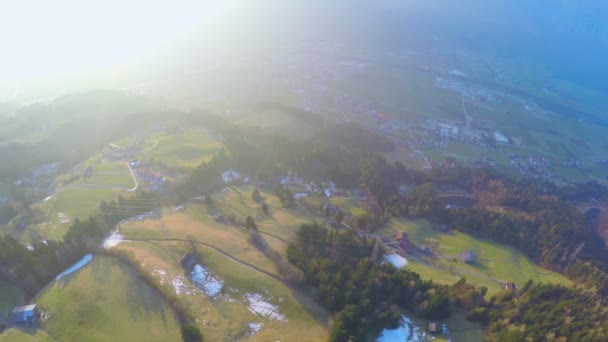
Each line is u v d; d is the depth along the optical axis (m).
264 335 99.94
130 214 151.12
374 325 107.44
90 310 103.31
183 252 125.81
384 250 150.38
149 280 112.06
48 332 99.12
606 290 144.25
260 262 125.38
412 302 115.25
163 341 96.75
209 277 116.50
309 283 117.75
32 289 113.38
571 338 107.69
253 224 144.12
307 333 102.19
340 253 137.00
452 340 107.00
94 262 121.00
